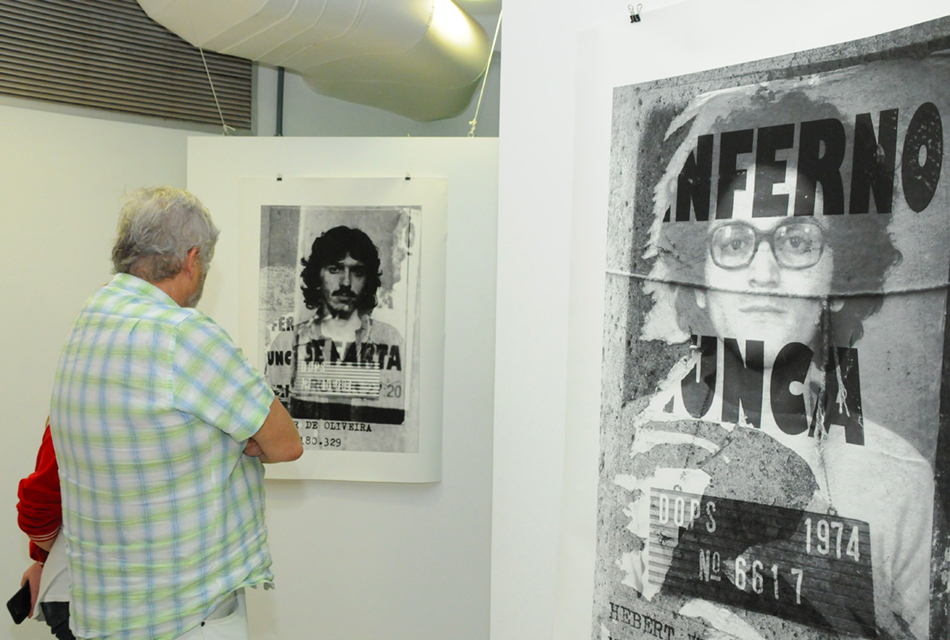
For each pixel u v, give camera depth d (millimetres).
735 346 969
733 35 965
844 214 865
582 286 1167
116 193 2770
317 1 1996
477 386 2367
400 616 2449
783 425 924
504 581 1375
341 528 2449
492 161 2326
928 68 793
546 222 1277
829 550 883
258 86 3109
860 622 855
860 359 853
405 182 2336
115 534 1376
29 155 2596
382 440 2375
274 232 2365
